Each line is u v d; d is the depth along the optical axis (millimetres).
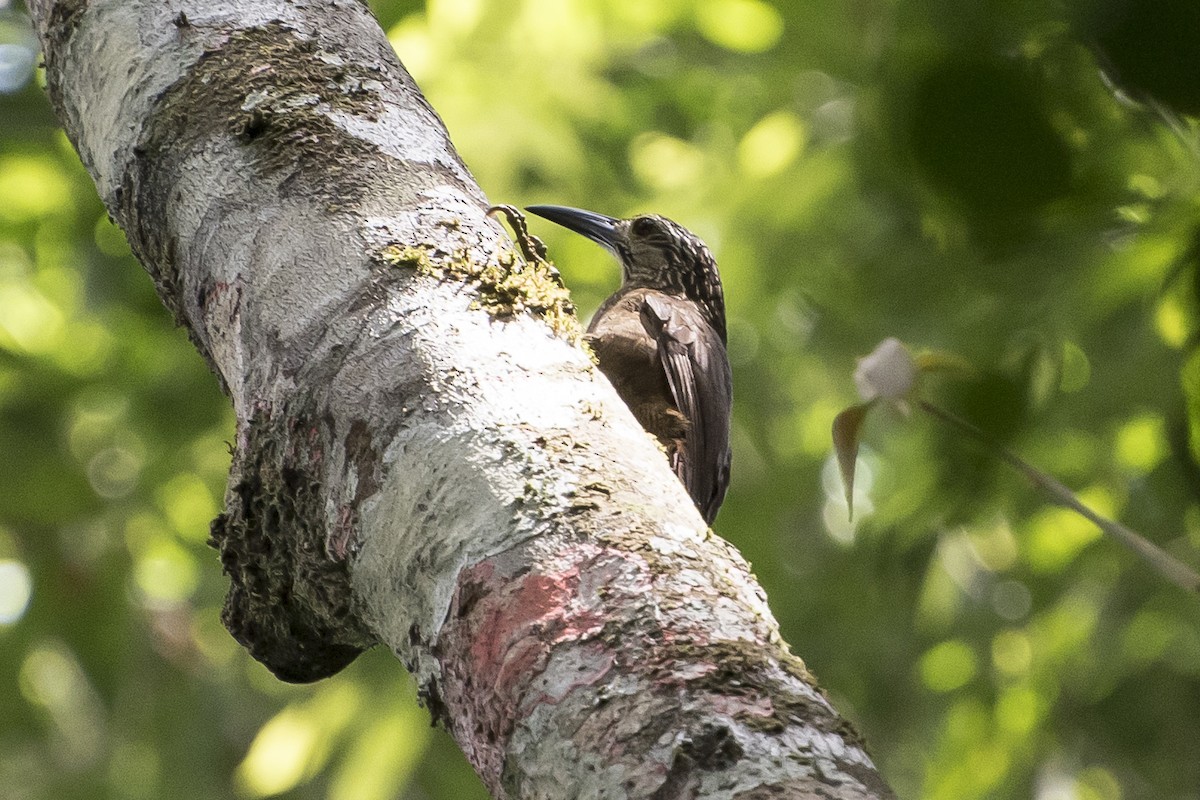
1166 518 10320
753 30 12406
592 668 3297
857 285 8172
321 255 4445
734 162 13008
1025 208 3096
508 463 3791
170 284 5086
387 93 5094
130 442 14062
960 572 14109
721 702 3154
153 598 15297
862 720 14453
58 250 13680
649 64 13648
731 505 13797
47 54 5605
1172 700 14000
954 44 3057
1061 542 12102
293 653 4648
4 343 13555
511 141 11688
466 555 3654
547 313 4332
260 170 4773
